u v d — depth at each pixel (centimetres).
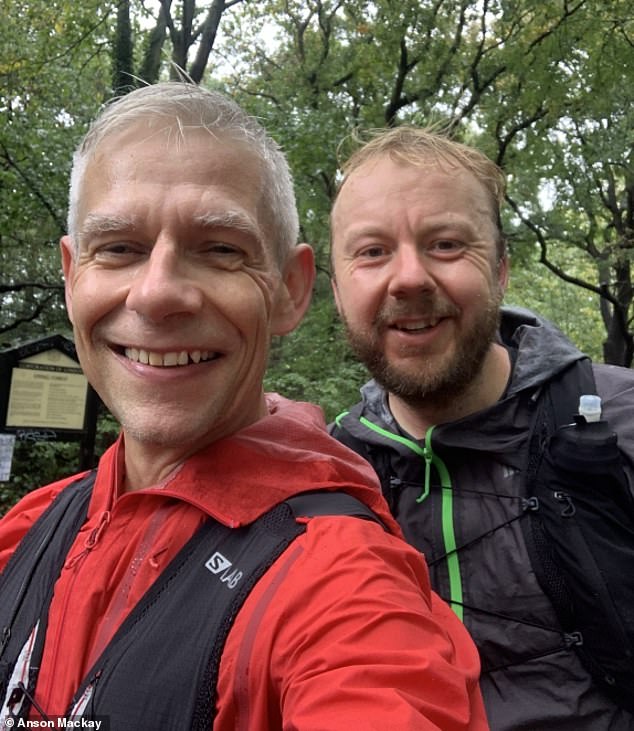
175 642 29
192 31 312
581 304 610
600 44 310
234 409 37
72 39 276
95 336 37
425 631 28
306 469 36
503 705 52
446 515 58
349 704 25
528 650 52
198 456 36
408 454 61
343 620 28
